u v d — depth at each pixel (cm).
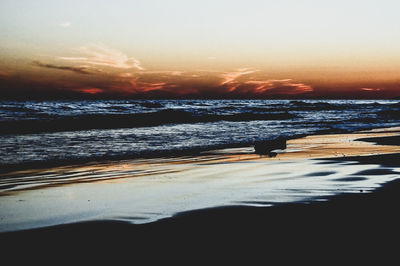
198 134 1811
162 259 343
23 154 1129
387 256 334
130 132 1892
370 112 4841
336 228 411
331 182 675
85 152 1183
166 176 786
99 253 361
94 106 4453
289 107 6197
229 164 938
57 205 552
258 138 1634
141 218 476
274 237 389
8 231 431
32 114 2864
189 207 524
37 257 353
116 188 670
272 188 636
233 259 338
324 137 1675
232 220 455
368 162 905
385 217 448
